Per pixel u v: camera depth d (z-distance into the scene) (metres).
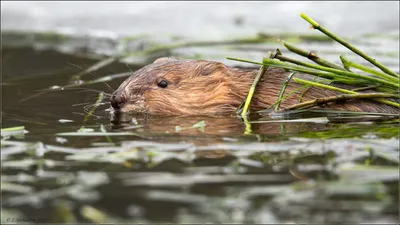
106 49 20.78
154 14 24.64
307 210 8.06
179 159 9.90
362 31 21.58
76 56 19.72
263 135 11.17
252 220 7.86
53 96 15.08
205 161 9.78
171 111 13.14
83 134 11.46
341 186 8.63
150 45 20.67
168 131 11.60
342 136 10.92
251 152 10.16
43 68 18.20
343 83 12.68
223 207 8.16
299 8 24.52
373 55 17.98
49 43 21.66
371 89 12.54
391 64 16.94
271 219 7.85
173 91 13.22
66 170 9.53
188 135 11.27
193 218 7.91
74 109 13.76
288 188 8.62
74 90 15.62
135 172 9.37
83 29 23.20
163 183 8.91
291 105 12.84
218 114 13.09
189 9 25.20
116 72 17.47
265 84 13.13
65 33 22.89
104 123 12.41
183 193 8.58
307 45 19.73
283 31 21.48
